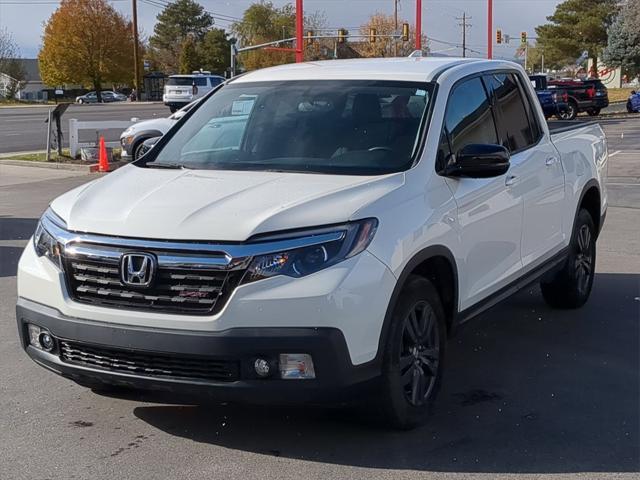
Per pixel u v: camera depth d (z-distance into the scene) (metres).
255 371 4.04
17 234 11.30
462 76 5.63
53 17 93.69
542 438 4.68
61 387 5.53
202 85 40.84
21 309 4.59
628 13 48.06
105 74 94.38
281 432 4.74
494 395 5.36
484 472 4.26
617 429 4.81
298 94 5.64
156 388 4.21
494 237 5.45
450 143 5.23
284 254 4.04
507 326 6.95
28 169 20.31
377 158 4.96
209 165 5.23
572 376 5.73
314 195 4.38
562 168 6.62
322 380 4.05
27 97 101.94
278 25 92.06
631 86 74.62
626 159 21.28
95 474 4.25
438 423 4.88
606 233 11.19
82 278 4.34
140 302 4.18
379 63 5.99
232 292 4.01
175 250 4.10
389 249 4.29
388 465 4.33
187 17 127.62
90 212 4.48
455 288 5.00
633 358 6.11
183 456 4.45
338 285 4.03
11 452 4.52
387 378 4.39
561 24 67.75
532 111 6.45
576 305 7.40
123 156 19.08
